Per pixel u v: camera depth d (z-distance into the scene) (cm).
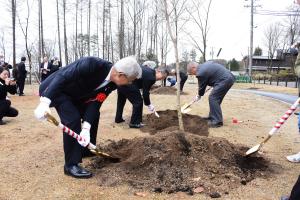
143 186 482
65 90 511
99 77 503
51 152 631
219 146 567
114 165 545
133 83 813
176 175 502
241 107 1278
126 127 848
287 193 475
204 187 479
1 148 659
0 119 877
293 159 607
